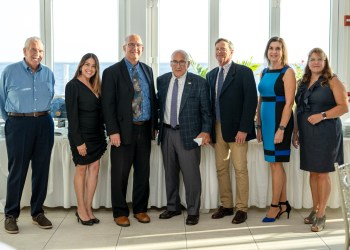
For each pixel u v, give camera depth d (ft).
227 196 14.05
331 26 15.93
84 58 12.50
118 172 12.93
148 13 15.62
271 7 15.74
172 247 11.44
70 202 14.38
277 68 13.05
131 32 15.51
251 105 12.97
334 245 11.50
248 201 14.24
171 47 15.89
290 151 13.46
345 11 15.74
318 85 12.34
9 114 12.43
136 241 11.87
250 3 15.79
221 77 13.43
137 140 13.01
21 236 12.26
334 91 12.25
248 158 14.29
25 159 12.46
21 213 14.30
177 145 13.15
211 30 15.70
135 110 12.80
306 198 14.32
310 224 13.20
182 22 15.79
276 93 12.86
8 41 15.67
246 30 15.85
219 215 13.84
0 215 14.10
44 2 15.53
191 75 13.17
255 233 12.46
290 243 11.68
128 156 12.93
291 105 12.71
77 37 15.83
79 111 12.55
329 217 13.91
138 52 12.83
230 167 14.28
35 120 12.40
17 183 12.51
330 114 12.17
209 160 14.16
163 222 13.46
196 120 13.10
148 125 13.24
